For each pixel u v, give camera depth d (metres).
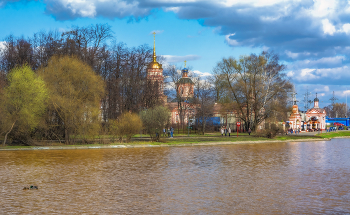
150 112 51.84
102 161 31.09
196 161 31.61
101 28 67.94
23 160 31.47
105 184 20.69
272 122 75.94
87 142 47.66
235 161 31.95
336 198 17.53
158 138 51.81
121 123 49.44
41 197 17.38
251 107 80.94
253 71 80.88
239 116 85.75
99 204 16.11
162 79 74.44
